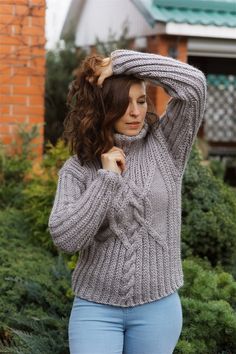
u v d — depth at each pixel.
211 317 3.91
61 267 4.83
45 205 5.69
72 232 2.79
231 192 5.63
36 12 7.12
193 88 2.94
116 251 2.91
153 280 2.93
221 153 11.16
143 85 2.99
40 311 4.40
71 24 12.41
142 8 8.43
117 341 2.94
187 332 3.95
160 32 8.25
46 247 5.57
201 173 5.38
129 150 3.01
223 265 5.16
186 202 5.22
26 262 5.04
